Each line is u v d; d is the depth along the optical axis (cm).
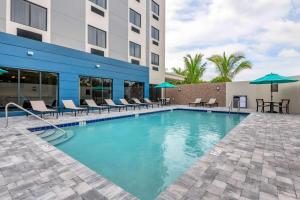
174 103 2038
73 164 320
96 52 1348
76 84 1186
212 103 1653
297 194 230
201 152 519
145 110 1327
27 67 932
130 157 477
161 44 2181
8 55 863
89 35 1301
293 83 1196
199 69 2255
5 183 254
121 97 1567
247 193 231
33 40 958
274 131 608
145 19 1902
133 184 335
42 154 369
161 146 573
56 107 1028
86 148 547
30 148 406
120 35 1574
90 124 862
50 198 220
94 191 236
